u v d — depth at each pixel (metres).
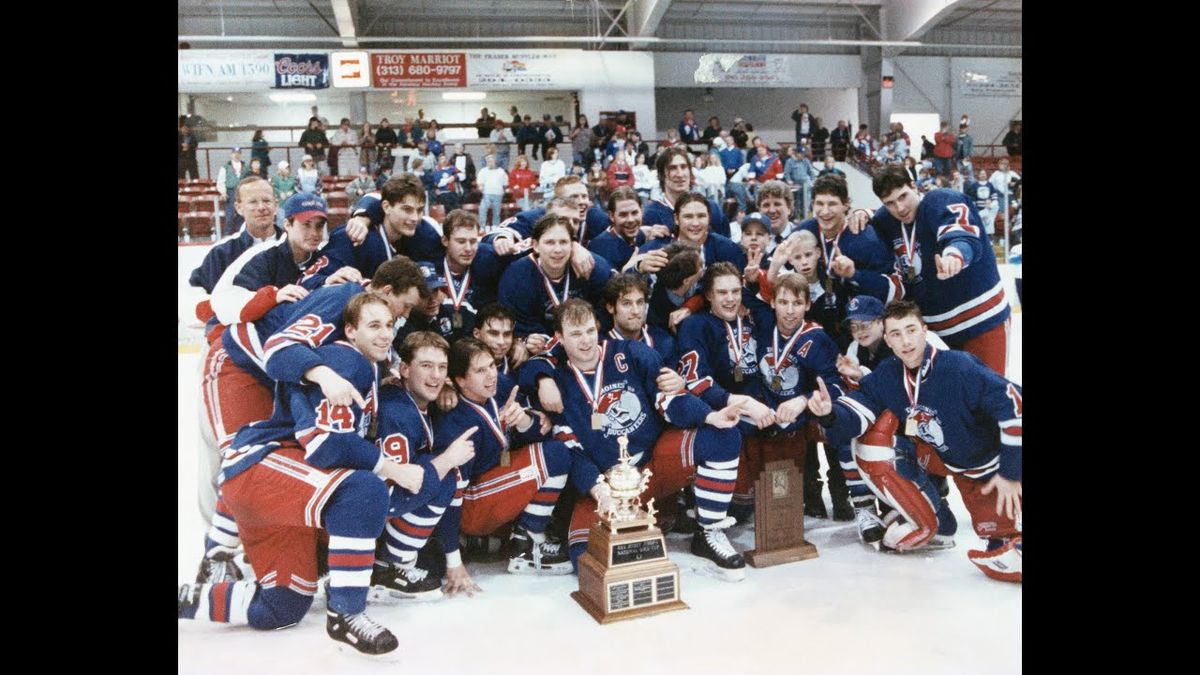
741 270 3.71
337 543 2.62
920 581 3.19
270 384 3.02
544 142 9.83
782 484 3.41
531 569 3.33
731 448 3.34
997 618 2.84
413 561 3.08
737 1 11.89
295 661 2.58
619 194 3.64
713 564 3.33
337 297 2.93
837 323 3.78
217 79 11.48
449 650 2.67
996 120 13.80
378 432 2.98
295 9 12.28
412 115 13.50
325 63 11.62
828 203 3.71
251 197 3.06
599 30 11.66
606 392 3.41
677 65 12.27
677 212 3.70
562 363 3.43
